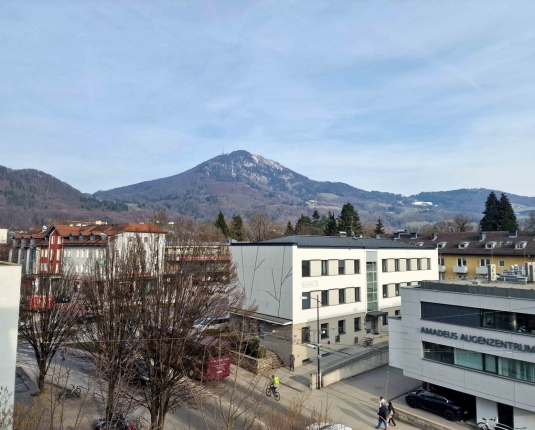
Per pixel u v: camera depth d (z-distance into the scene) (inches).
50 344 1131.3
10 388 576.1
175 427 965.8
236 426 951.0
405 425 1043.9
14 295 583.2
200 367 967.6
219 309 1110.4
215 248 1524.4
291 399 1161.4
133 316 956.6
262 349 1406.3
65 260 1836.9
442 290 1121.4
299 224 4407.0
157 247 1125.7
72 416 962.1
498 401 976.9
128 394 856.9
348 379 1362.0
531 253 2519.7
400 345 1213.1
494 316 1008.2
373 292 1868.8
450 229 4739.2
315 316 1592.0
